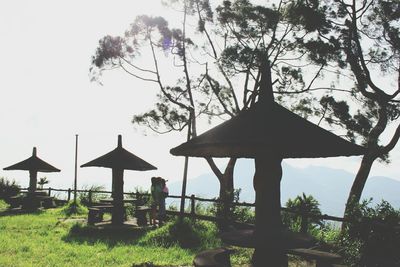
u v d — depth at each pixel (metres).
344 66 17.83
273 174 5.34
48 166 22.80
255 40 21.47
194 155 5.85
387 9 15.66
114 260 10.22
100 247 11.80
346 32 16.81
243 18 20.89
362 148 5.10
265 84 5.70
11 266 9.30
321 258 7.04
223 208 15.62
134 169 15.58
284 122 5.14
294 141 4.75
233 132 5.02
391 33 16.02
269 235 5.22
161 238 12.77
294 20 19.12
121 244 12.41
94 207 16.73
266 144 4.66
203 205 17.28
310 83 20.33
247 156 5.91
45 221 16.97
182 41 23.44
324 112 18.89
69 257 10.43
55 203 24.33
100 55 22.80
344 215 11.84
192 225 14.36
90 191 23.16
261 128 4.96
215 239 13.17
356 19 16.61
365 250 10.23
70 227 15.18
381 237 10.12
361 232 10.57
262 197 5.34
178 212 16.52
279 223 5.34
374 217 10.73
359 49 16.44
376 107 17.41
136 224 15.83
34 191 22.55
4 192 25.50
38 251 11.05
